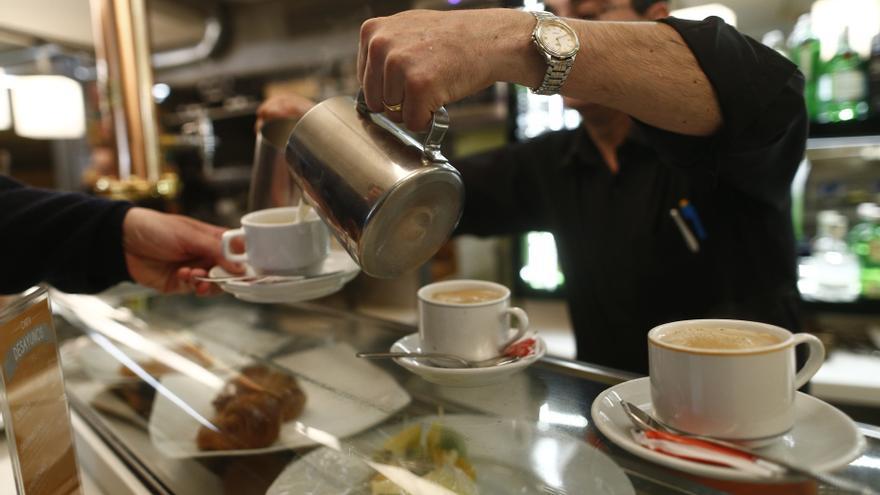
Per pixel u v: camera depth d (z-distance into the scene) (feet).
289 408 1.83
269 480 1.55
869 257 5.54
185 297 3.23
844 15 5.02
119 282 2.95
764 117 2.14
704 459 1.27
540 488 1.34
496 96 7.14
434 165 1.68
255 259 2.41
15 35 10.11
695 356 1.35
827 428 1.39
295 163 1.88
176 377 2.22
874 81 5.15
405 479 1.44
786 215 3.10
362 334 2.50
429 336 1.99
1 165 11.53
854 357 5.18
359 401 1.87
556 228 4.10
